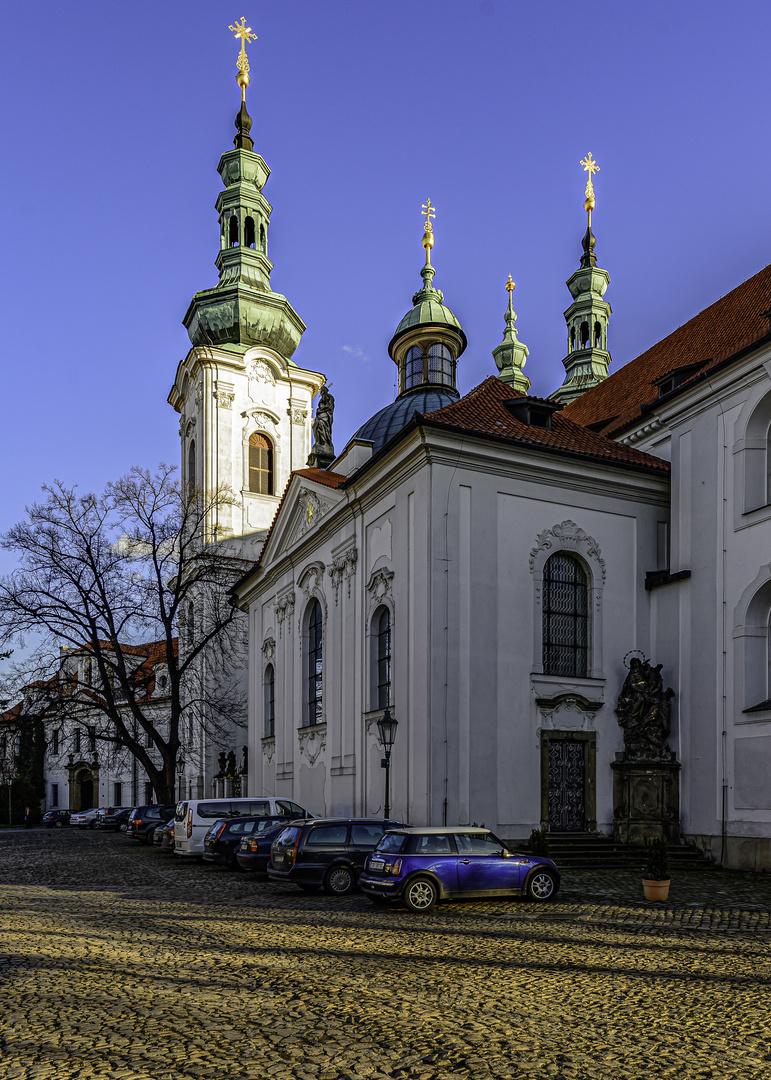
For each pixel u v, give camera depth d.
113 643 40.34
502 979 9.55
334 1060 6.90
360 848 18.16
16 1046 7.26
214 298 56.66
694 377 25.53
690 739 24.70
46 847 37.25
